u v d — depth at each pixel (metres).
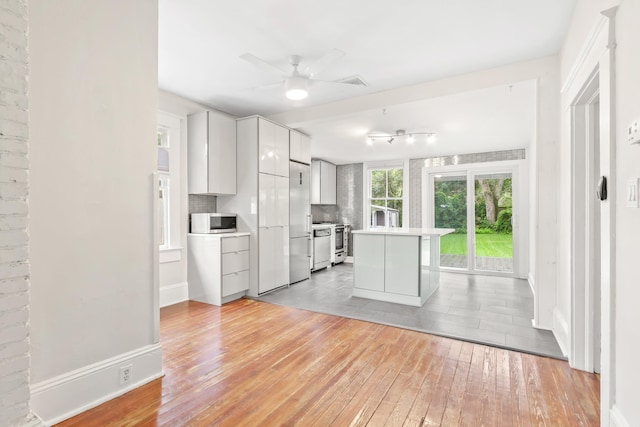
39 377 1.61
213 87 3.64
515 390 1.98
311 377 2.13
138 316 2.04
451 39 2.61
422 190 6.64
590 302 2.20
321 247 6.36
